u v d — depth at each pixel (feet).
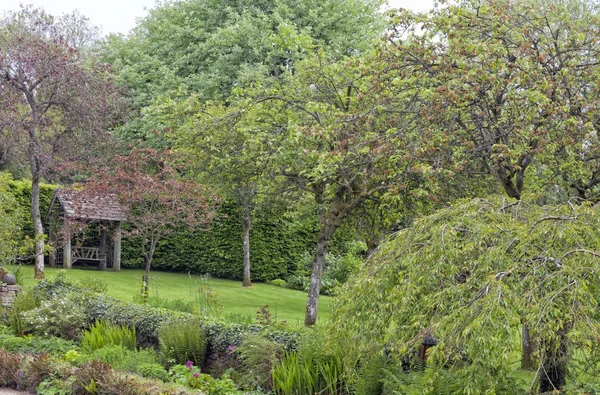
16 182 72.38
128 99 77.77
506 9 33.99
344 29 77.87
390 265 20.42
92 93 65.21
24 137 64.23
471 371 16.60
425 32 34.40
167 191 50.60
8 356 33.35
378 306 20.03
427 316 19.20
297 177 45.57
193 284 69.21
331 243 78.79
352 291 20.70
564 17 34.04
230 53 77.61
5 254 52.65
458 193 41.27
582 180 34.19
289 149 40.60
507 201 22.31
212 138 43.04
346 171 40.27
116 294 58.23
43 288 48.03
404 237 21.17
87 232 76.54
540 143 31.17
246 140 40.96
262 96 45.85
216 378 33.27
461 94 31.76
